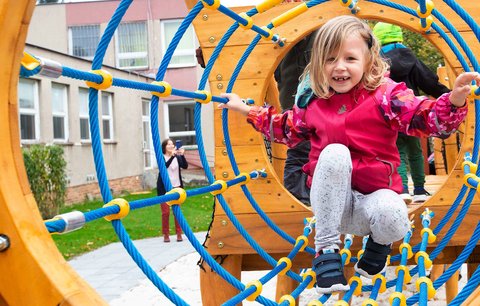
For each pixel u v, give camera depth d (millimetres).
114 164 18766
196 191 2445
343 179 2258
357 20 2463
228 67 3529
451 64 3328
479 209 3217
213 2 2447
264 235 3369
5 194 1289
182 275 6184
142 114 21078
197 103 2906
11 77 1308
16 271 1277
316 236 2283
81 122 17391
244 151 3471
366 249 2451
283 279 4039
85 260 7465
